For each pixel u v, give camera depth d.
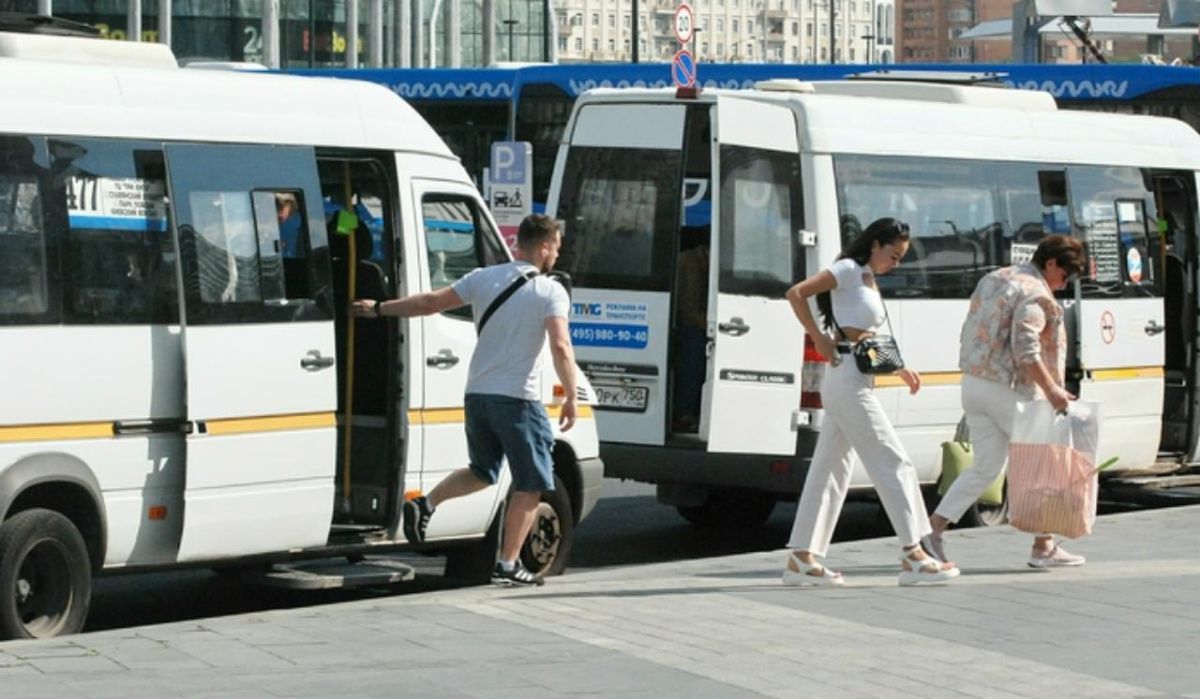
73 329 18.69
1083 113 32.00
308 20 114.81
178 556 19.70
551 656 16.95
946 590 21.20
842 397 21.22
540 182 56.72
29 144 18.45
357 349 22.16
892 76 33.62
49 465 18.45
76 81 19.03
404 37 99.69
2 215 18.22
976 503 28.31
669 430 26.42
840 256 21.36
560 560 23.83
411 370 22.02
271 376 20.34
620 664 16.66
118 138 19.19
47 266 18.52
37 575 18.59
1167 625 19.08
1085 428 22.67
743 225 26.30
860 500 28.70
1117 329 31.48
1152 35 65.00
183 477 19.56
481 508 22.97
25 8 99.62
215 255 19.88
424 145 22.67
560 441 23.73
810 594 20.91
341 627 18.27
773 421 26.39
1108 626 19.00
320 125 21.30
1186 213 33.12
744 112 26.48
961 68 52.34
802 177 27.05
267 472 20.31
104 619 22.00
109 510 19.05
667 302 26.53
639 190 26.92
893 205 28.17
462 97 57.28
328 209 22.19
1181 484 32.25
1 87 18.38
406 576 22.12
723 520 30.77
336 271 22.14
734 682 16.03
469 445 21.12
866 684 16.12
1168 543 25.42
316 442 20.80
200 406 19.66
